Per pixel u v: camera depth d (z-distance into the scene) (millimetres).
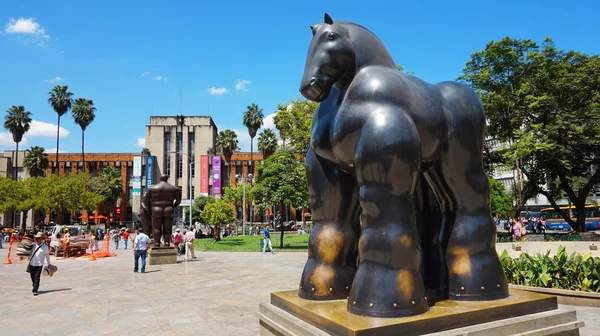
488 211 3027
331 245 3047
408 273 2500
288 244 23781
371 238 2541
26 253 17750
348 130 2693
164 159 55094
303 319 2707
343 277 3029
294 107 21094
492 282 2867
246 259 15641
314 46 2934
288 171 21906
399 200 2539
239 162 60281
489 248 2961
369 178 2559
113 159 59000
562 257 6867
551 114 20859
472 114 2967
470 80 22406
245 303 7246
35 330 5738
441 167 2939
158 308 6973
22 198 38844
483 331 2443
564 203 42469
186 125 55875
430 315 2420
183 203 48281
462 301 2824
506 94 21016
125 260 16641
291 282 9586
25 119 47781
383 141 2512
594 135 20141
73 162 59125
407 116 2639
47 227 40500
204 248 21422
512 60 21094
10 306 7477
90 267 13992
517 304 2727
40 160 48000
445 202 3057
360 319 2371
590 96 21234
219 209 27109
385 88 2668
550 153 20484
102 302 7656
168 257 14398
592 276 6316
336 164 2988
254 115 51375
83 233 33344
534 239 20109
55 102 47250
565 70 20922
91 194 42031
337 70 2887
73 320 6270
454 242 2953
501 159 22484
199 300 7609
